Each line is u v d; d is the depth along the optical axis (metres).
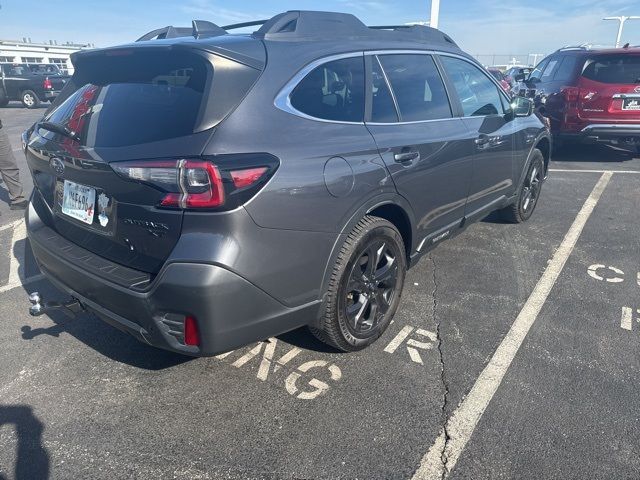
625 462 2.21
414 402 2.59
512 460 2.23
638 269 4.18
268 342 3.14
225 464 2.22
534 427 2.41
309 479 2.14
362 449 2.30
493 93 4.32
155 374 2.86
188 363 2.95
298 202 2.32
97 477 2.17
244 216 2.13
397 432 2.40
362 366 2.90
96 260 2.49
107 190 2.35
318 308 2.60
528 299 3.67
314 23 2.87
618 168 7.98
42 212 3.08
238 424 2.46
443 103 3.57
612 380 2.75
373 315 3.02
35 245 2.88
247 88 2.30
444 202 3.52
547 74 9.48
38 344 3.16
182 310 2.13
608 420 2.45
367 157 2.71
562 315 3.44
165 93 2.36
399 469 2.19
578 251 4.55
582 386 2.70
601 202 6.08
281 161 2.27
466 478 2.14
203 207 2.08
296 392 2.69
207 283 2.08
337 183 2.50
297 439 2.36
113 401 2.64
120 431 2.42
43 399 2.66
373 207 2.78
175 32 3.50
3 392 2.71
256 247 2.19
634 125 7.72
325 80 2.67
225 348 2.24
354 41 2.98
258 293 2.25
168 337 2.22
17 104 23.09
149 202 2.19
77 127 2.60
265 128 2.30
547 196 6.36
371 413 2.52
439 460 2.23
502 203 4.61
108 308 2.40
